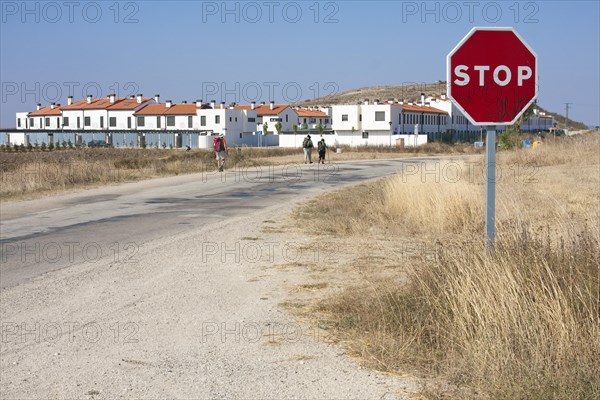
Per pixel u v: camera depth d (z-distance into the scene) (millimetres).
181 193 22625
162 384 5324
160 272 9727
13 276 9539
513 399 4656
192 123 93438
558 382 4742
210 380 5402
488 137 6559
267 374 5516
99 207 18500
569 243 7059
